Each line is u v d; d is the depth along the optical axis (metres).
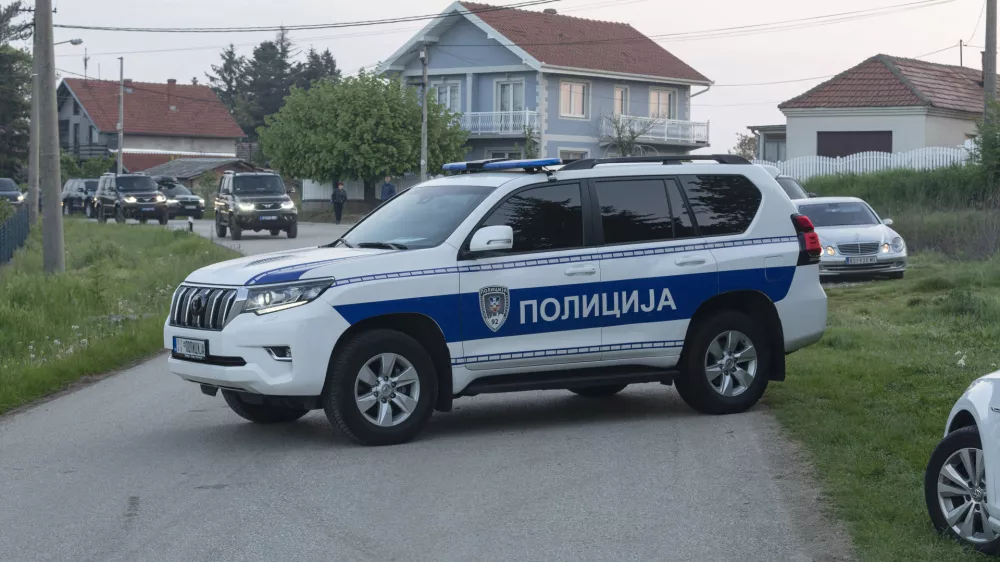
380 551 6.12
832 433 8.52
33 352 13.31
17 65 84.44
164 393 11.45
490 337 9.05
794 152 47.38
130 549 6.17
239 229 39.34
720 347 9.83
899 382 10.72
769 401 10.23
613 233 9.49
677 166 9.86
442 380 9.01
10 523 6.70
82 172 80.88
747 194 10.05
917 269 23.31
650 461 8.16
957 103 46.62
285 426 9.67
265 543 6.27
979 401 5.77
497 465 8.11
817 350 12.91
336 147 56.03
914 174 34.72
